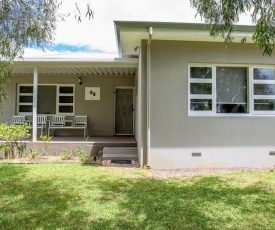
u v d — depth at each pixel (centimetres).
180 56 658
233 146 668
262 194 434
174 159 652
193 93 671
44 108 1100
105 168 632
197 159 658
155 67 654
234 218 335
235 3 323
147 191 447
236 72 684
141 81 657
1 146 732
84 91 1099
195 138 659
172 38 640
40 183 493
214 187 475
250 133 674
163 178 546
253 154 672
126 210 360
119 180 521
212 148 662
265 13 319
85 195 424
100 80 1104
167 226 312
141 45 654
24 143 775
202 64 673
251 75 683
